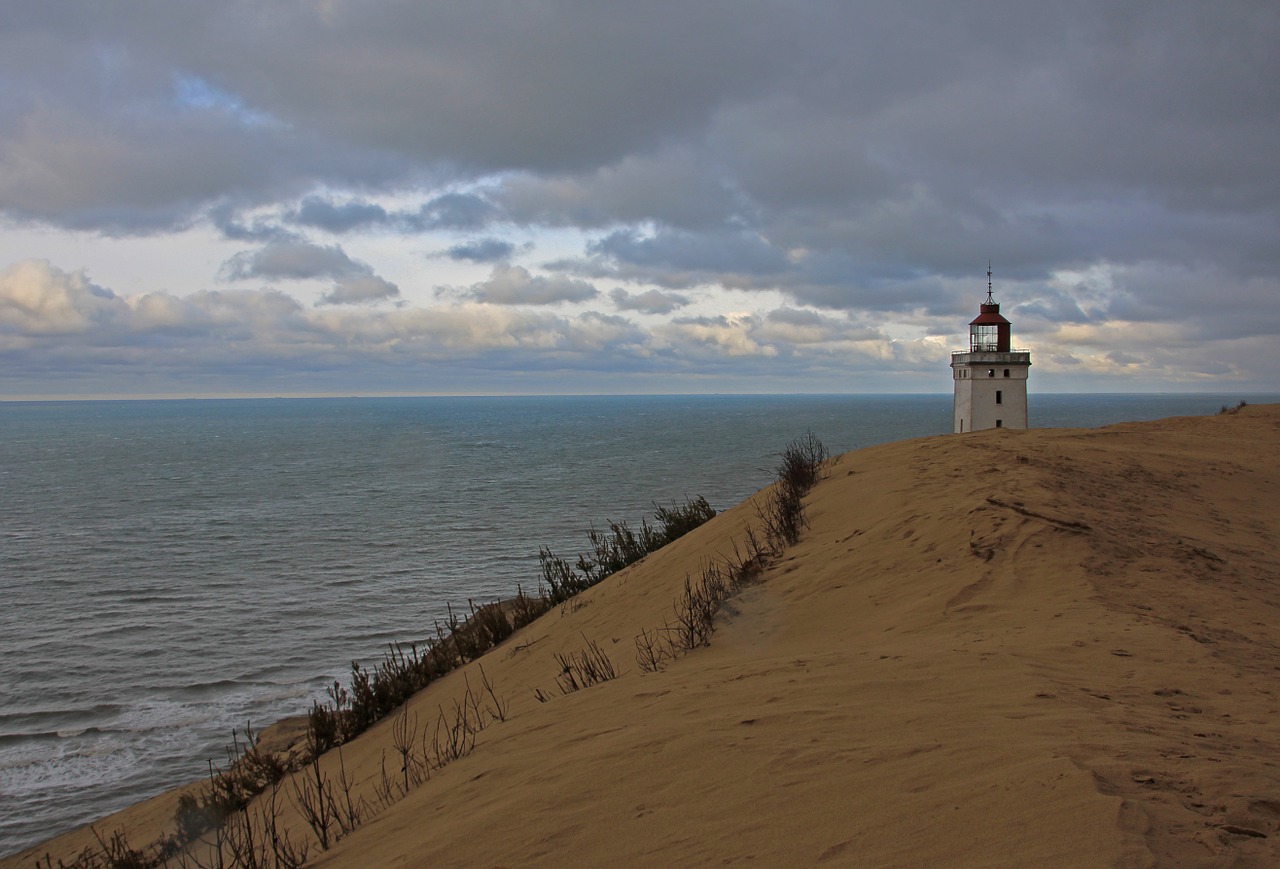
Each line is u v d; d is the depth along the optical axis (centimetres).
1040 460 1539
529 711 770
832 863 316
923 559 1001
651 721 563
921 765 395
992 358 4303
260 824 813
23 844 1577
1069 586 848
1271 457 1983
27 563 4141
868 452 2072
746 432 15062
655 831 381
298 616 3042
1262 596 849
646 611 1193
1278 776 354
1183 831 297
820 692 561
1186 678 558
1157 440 2214
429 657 1476
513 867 377
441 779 600
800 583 1038
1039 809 323
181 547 4509
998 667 582
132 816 1351
